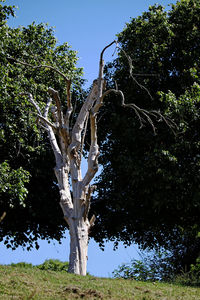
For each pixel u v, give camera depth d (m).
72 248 14.90
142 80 22.39
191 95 21.05
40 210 22.55
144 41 23.19
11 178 19.91
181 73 22.69
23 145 21.56
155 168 20.17
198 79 21.77
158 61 22.91
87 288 10.14
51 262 19.84
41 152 22.36
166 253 21.75
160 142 20.91
